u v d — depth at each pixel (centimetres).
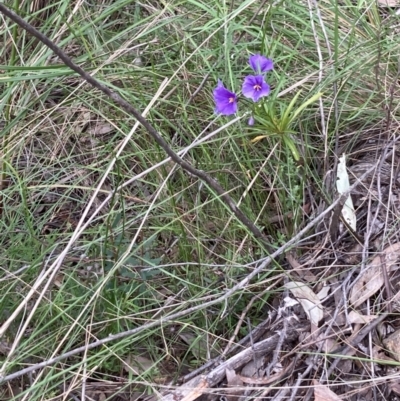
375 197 104
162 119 112
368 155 111
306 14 118
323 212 98
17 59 124
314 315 96
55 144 118
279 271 100
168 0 125
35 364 92
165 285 104
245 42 119
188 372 98
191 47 121
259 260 99
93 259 103
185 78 116
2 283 104
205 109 116
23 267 100
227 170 105
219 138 106
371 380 88
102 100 114
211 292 101
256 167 110
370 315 95
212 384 93
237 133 110
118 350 93
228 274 101
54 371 97
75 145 120
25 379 98
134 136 114
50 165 115
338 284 99
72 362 98
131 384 97
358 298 96
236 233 106
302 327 96
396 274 98
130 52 123
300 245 104
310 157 110
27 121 120
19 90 121
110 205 108
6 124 118
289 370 93
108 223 101
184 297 102
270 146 109
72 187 108
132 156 115
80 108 120
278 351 94
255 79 88
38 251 106
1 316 100
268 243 100
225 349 96
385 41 113
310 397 91
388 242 100
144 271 102
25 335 100
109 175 115
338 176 100
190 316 100
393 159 105
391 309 95
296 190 104
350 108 112
